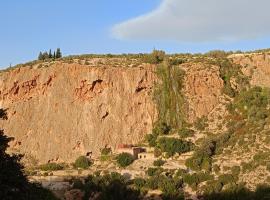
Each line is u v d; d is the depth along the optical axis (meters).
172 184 102.06
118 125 128.25
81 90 132.00
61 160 125.44
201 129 125.88
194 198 98.19
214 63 140.88
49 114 132.25
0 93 139.00
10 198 47.03
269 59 142.25
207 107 131.50
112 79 131.88
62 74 135.00
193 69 137.12
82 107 130.50
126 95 131.12
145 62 138.62
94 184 104.06
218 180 101.31
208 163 108.19
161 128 126.50
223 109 130.38
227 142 115.88
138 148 120.56
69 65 135.25
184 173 106.94
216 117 128.75
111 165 117.69
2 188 46.84
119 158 117.31
